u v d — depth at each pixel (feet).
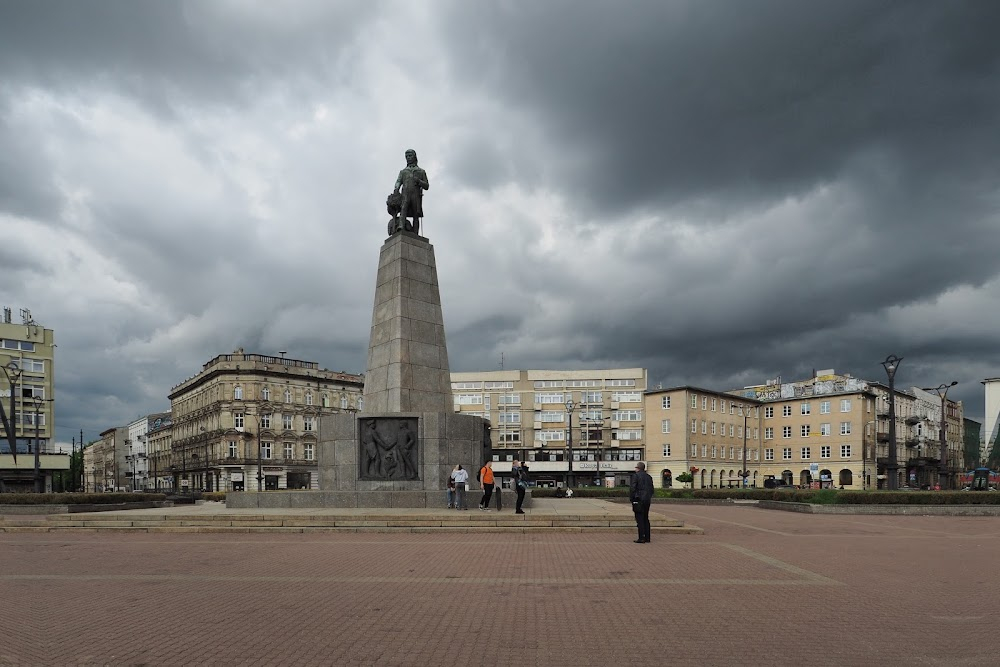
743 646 24.52
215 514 66.69
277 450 255.29
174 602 32.01
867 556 47.57
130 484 408.46
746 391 313.73
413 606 30.81
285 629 27.02
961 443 379.55
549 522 62.39
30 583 37.32
